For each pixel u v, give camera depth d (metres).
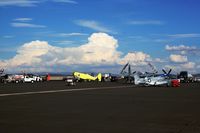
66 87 73.44
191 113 23.97
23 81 120.88
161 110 26.09
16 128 16.91
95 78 149.62
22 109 26.75
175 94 48.47
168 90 62.28
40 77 136.38
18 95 45.12
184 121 19.61
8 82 120.25
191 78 144.50
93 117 21.52
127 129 16.64
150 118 21.03
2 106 29.38
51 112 24.55
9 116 22.09
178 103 32.75
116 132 15.78
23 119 20.52
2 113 23.92
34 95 45.16
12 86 79.19
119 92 53.88
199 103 32.66
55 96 43.28
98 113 23.88
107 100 36.56
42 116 22.09
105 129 16.64
